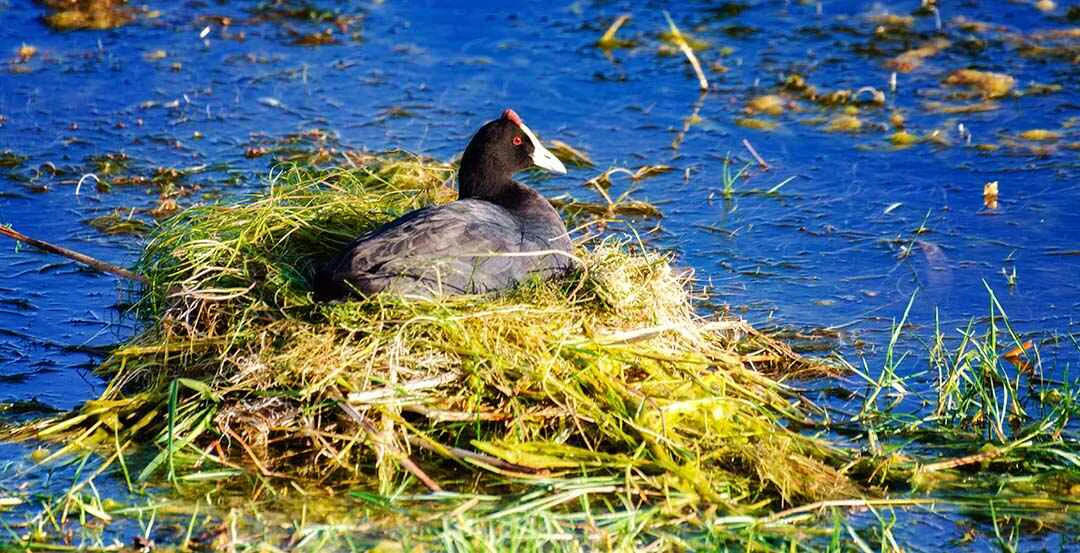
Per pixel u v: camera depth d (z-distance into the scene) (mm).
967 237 14070
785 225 14500
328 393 9609
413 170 14852
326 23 21000
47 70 18969
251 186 15336
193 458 9594
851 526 8914
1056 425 10172
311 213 12070
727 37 20156
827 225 14477
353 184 13516
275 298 10461
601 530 8570
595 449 9688
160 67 19141
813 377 11219
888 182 15539
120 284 13109
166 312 10758
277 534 8695
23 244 13992
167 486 9359
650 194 15359
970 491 9445
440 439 9789
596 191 15438
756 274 13328
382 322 9875
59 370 11414
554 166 12281
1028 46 19344
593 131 17156
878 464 9625
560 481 9125
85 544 8633
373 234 10680
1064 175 15477
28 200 15102
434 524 8820
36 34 20328
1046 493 9406
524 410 9727
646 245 14008
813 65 19031
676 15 21094
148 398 10172
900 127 17016
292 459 9672
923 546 8742
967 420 10508
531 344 9961
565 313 10297
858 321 12305
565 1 21766
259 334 10078
